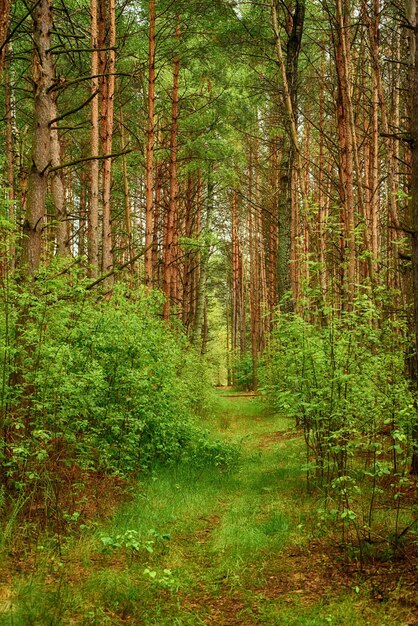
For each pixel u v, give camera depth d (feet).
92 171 37.81
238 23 40.11
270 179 72.23
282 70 35.78
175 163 46.50
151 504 20.79
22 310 18.33
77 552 15.38
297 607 12.72
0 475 17.34
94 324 22.68
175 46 43.01
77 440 20.81
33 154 18.76
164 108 52.39
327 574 14.48
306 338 21.34
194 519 19.89
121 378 22.89
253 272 97.55
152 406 25.81
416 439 19.89
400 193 19.40
